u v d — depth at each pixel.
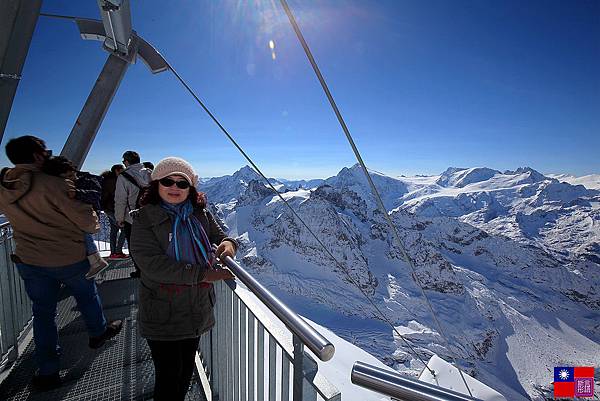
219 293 2.99
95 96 5.33
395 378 1.11
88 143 5.35
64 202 2.63
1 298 3.42
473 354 122.50
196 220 2.13
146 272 1.88
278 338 1.71
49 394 3.02
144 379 3.27
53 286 2.89
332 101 1.88
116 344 3.86
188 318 2.03
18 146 2.54
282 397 1.64
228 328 2.73
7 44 1.90
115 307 4.77
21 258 2.70
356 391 7.77
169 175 2.01
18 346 3.81
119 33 4.82
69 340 3.92
